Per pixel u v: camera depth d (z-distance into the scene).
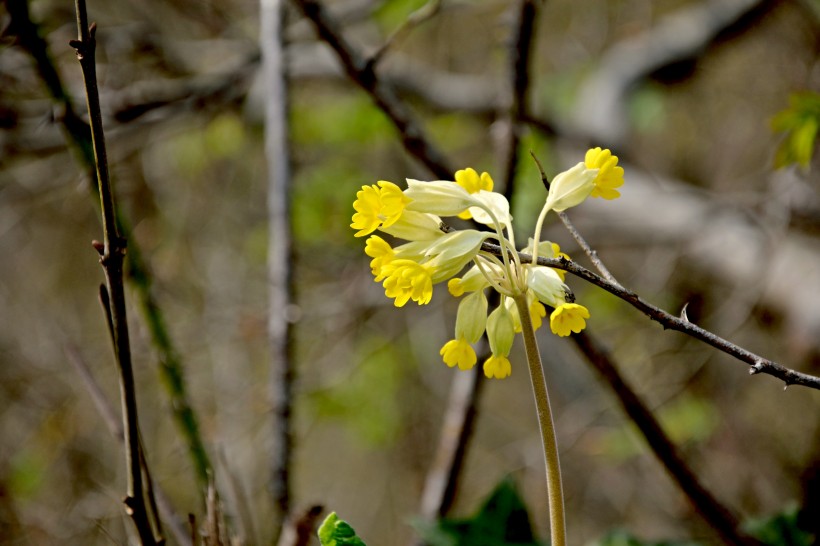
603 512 9.08
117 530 6.64
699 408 7.91
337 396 9.70
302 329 9.38
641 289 8.84
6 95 6.39
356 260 9.70
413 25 4.02
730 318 7.09
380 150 10.14
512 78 3.98
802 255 6.48
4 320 9.86
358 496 11.12
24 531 6.39
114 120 6.57
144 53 7.80
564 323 2.29
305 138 9.41
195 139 9.55
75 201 9.48
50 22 6.42
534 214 6.36
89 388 2.92
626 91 9.76
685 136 11.26
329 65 8.60
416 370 10.29
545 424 2.22
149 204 8.36
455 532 3.52
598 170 2.48
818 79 7.56
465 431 4.36
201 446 3.19
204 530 2.56
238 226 10.59
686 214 7.81
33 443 8.25
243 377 9.09
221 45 8.54
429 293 2.35
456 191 2.41
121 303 2.24
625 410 3.67
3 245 10.23
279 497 3.95
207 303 9.22
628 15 11.94
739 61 10.96
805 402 8.21
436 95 9.75
